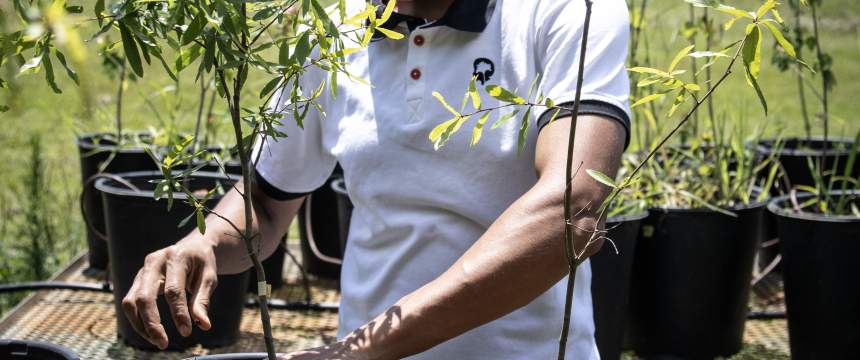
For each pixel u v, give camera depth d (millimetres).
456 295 1049
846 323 2428
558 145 1111
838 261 2406
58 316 2660
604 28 1167
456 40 1266
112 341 2504
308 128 1435
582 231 1055
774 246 3316
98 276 3059
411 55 1279
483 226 1265
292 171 1456
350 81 1354
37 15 786
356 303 1377
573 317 1330
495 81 1245
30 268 3430
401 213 1305
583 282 1374
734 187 2725
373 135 1306
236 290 2494
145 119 5086
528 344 1289
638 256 2598
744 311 2623
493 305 1055
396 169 1290
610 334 2414
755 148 2963
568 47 1170
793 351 2539
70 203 3820
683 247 2539
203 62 932
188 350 2477
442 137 1015
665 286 2568
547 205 1063
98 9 916
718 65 6602
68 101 3898
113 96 5133
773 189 3514
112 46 1004
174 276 1246
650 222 2561
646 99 1025
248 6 953
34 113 5816
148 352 2451
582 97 1127
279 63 969
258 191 1468
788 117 5578
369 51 1347
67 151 5258
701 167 2721
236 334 2537
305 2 931
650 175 2770
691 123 3172
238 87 997
